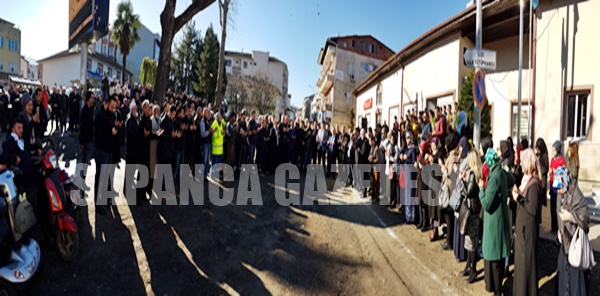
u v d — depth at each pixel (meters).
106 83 16.70
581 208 3.82
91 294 3.98
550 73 8.90
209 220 6.49
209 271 4.71
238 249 5.44
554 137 8.80
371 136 9.27
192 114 8.89
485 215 4.36
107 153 6.05
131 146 6.72
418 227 6.90
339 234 6.43
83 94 13.30
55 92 13.68
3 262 3.43
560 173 4.01
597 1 8.17
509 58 11.41
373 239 6.27
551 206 6.18
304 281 4.64
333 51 39.34
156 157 7.07
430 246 6.00
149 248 5.14
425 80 14.07
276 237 6.05
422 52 14.37
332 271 4.95
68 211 5.02
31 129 6.62
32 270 3.59
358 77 38.12
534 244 3.95
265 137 11.15
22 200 3.74
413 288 4.56
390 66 17.72
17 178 4.32
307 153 12.67
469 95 10.48
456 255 5.38
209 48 44.97
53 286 4.01
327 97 43.84
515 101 11.13
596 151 8.09
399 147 8.33
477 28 6.66
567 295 3.92
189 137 8.32
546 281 4.71
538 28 9.12
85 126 7.32
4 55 48.03
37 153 4.46
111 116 6.13
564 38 8.66
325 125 13.16
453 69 12.10
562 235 3.98
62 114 13.85
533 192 3.96
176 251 5.16
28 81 41.62
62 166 8.40
